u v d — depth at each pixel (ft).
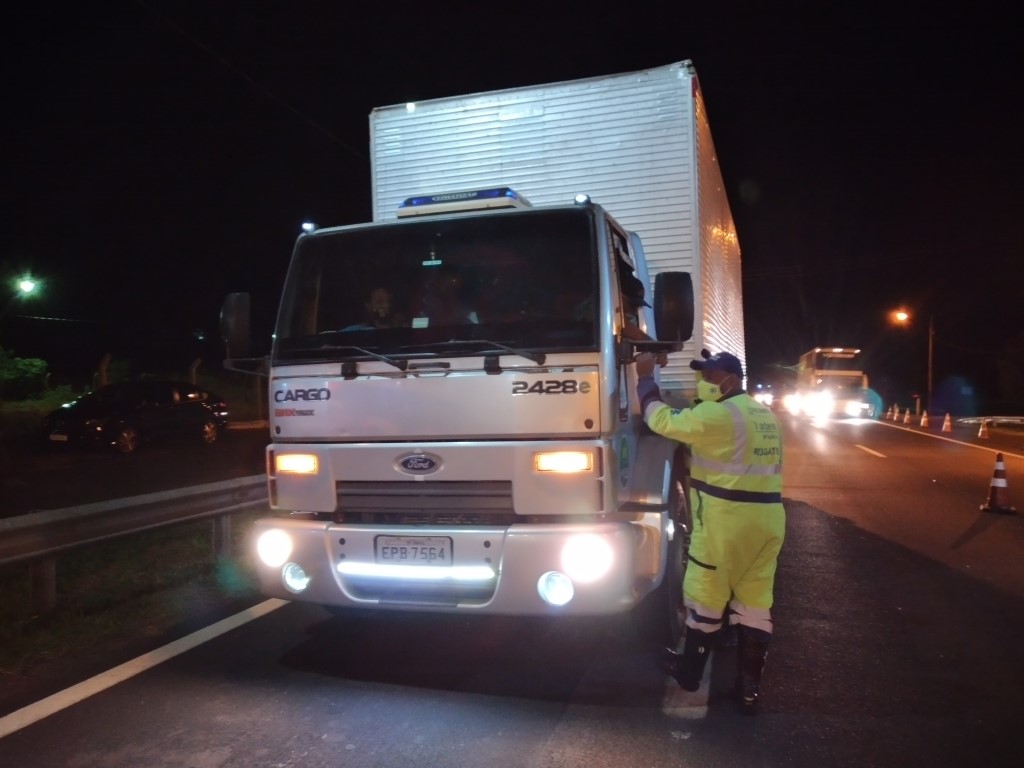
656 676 15.26
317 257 16.30
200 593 20.74
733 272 37.81
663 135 23.56
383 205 26.73
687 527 18.58
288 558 14.83
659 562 15.37
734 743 12.64
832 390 123.65
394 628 17.88
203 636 17.34
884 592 21.40
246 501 24.22
